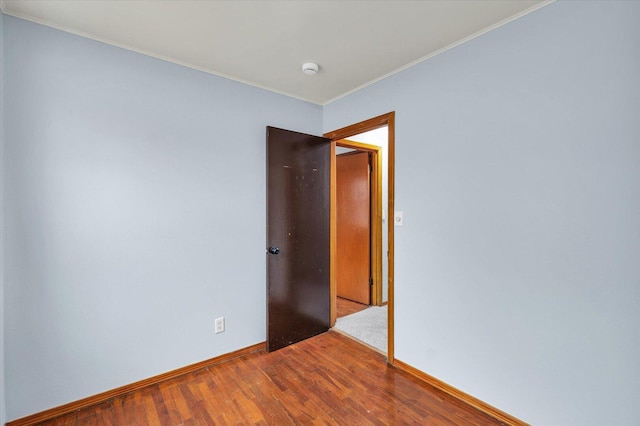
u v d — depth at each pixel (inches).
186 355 88.7
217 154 94.3
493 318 71.2
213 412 71.9
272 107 107.4
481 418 70.1
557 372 61.6
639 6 51.7
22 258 66.4
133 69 79.7
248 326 101.5
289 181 107.2
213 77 93.5
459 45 76.9
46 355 69.1
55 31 69.8
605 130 55.4
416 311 87.7
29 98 67.1
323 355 100.3
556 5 60.7
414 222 88.1
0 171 63.1
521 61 65.9
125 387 78.8
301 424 68.0
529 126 65.0
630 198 53.1
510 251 68.2
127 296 79.2
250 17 66.9
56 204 70.0
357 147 140.8
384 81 96.7
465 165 76.1
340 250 165.2
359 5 62.7
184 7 63.4
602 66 55.6
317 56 84.3
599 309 56.5
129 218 79.3
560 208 61.0
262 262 105.0
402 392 79.9
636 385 52.9
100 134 75.3
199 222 90.8
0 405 62.9
